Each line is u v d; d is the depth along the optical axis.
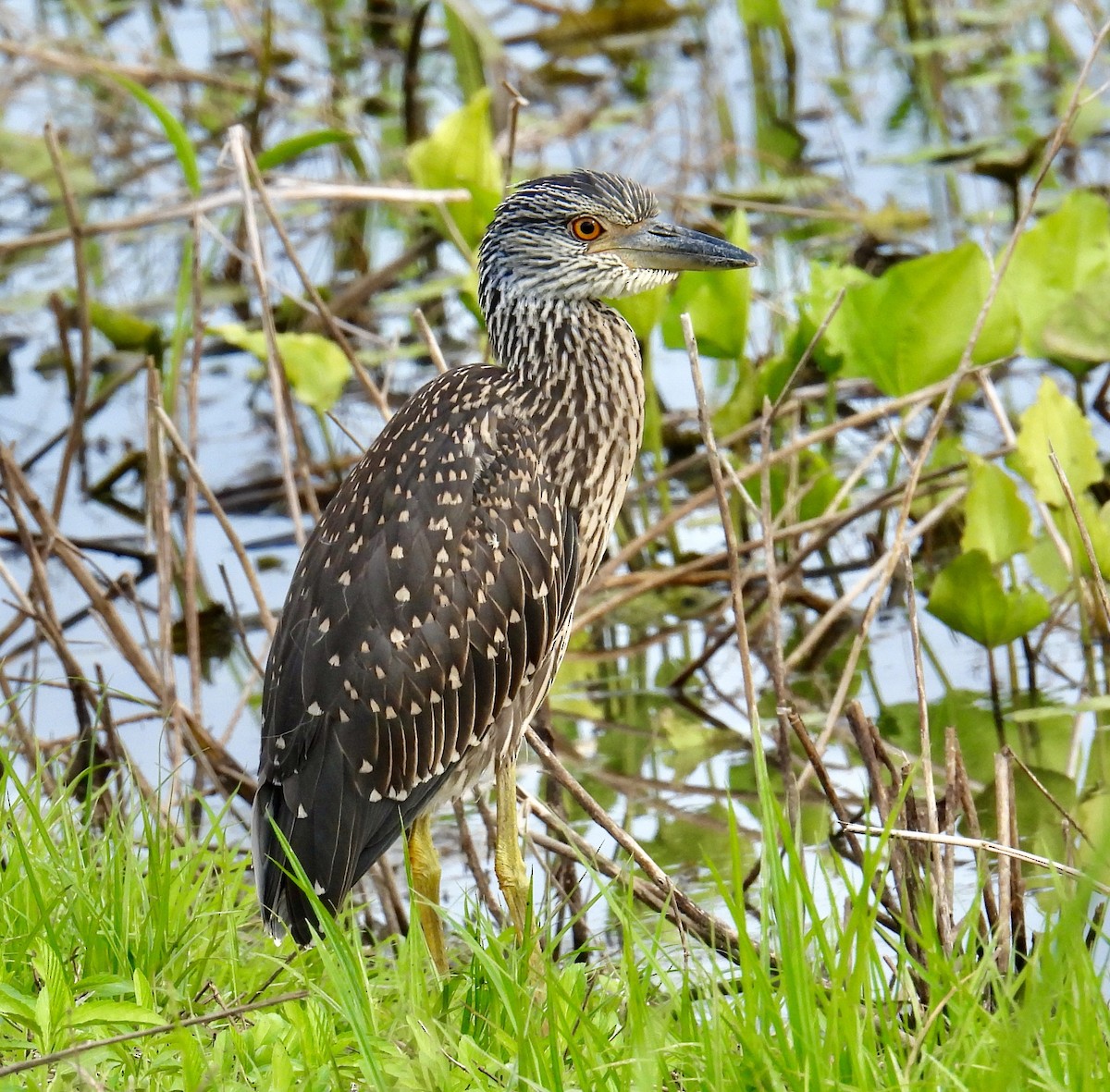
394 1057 6.34
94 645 13.44
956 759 8.12
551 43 22.33
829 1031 6.10
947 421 15.60
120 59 21.84
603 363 9.33
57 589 14.20
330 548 8.52
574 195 9.24
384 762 8.35
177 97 21.53
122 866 7.92
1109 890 6.98
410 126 20.14
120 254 19.34
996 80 19.67
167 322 17.75
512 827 8.71
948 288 12.34
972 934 7.12
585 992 7.18
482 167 13.14
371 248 19.33
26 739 9.91
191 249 12.32
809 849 10.32
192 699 11.19
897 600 13.55
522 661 8.76
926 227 17.86
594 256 9.26
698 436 15.23
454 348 17.23
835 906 7.45
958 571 11.30
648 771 11.59
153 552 14.35
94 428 16.47
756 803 11.10
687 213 18.00
